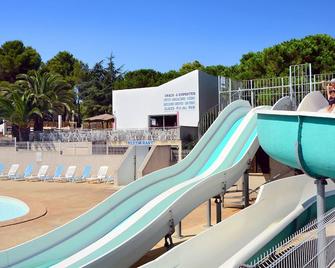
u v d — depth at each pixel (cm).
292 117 805
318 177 827
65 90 3762
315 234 802
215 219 1546
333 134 724
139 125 3053
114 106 3158
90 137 3056
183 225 1452
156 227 1023
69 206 1808
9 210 1914
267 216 1061
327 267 777
